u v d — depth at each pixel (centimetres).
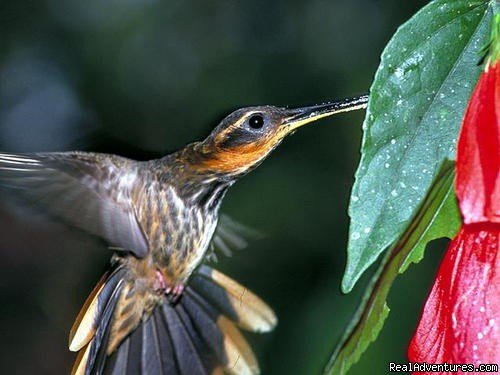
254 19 186
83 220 146
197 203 150
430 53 136
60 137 185
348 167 179
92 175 147
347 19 185
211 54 186
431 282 168
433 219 137
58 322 181
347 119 179
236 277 175
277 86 185
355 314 134
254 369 149
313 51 185
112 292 149
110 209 147
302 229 178
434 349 136
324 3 185
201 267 150
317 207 179
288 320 173
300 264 177
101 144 149
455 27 136
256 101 184
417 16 136
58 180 146
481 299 136
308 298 175
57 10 188
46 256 182
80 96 186
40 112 186
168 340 149
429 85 136
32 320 182
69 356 181
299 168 179
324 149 179
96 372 148
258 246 176
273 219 178
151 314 150
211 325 150
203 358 149
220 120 151
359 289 171
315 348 171
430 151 136
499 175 134
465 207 134
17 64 187
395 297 168
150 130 184
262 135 149
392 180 136
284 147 179
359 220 136
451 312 136
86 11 188
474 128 135
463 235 136
